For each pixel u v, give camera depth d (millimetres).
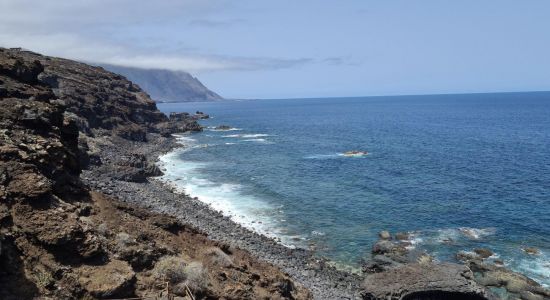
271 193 62781
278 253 40875
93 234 22703
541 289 33844
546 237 44938
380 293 32156
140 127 116250
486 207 55000
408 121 185625
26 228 20578
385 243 42688
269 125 177625
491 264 38812
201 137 133000
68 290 19109
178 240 28875
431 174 74062
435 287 32312
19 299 17203
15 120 29688
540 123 162000
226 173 76812
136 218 29812
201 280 23328
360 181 69562
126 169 64688
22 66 38500
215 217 50125
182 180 71000
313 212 54031
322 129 156625
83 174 57219
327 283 35688
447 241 44406
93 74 135000
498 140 116188
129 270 21812
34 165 24938
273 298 26516
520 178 69625
